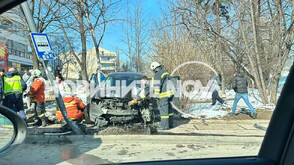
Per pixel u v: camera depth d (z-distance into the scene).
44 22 12.69
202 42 12.48
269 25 13.47
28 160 4.89
